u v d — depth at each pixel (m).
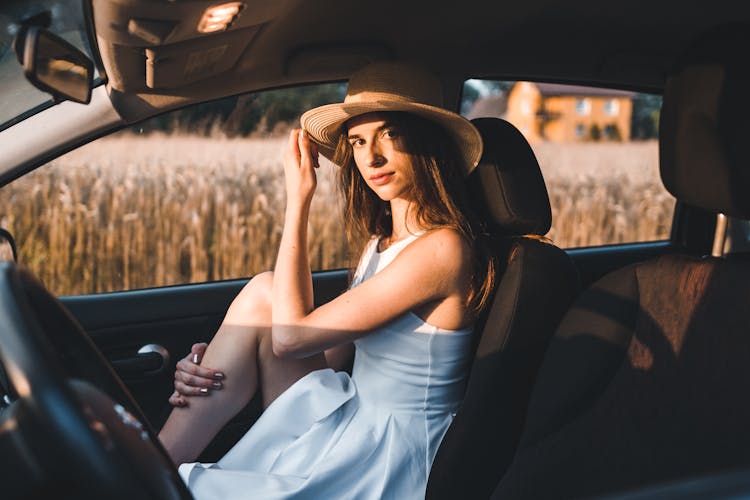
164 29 1.75
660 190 7.97
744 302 1.43
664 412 1.51
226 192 6.02
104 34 1.75
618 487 1.55
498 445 1.87
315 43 2.30
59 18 1.82
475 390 1.86
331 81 2.48
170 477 1.06
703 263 1.54
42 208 5.12
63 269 5.21
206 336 2.62
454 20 2.33
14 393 1.50
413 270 1.99
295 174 2.20
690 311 1.52
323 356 2.28
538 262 1.89
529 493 1.68
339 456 1.97
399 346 2.07
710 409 1.42
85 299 2.52
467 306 2.04
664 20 2.41
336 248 6.10
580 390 1.64
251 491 1.88
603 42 2.58
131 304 2.54
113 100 2.13
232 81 2.30
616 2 2.28
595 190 7.81
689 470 1.43
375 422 2.05
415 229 2.11
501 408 1.86
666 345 1.54
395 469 1.98
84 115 2.11
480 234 2.04
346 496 1.94
